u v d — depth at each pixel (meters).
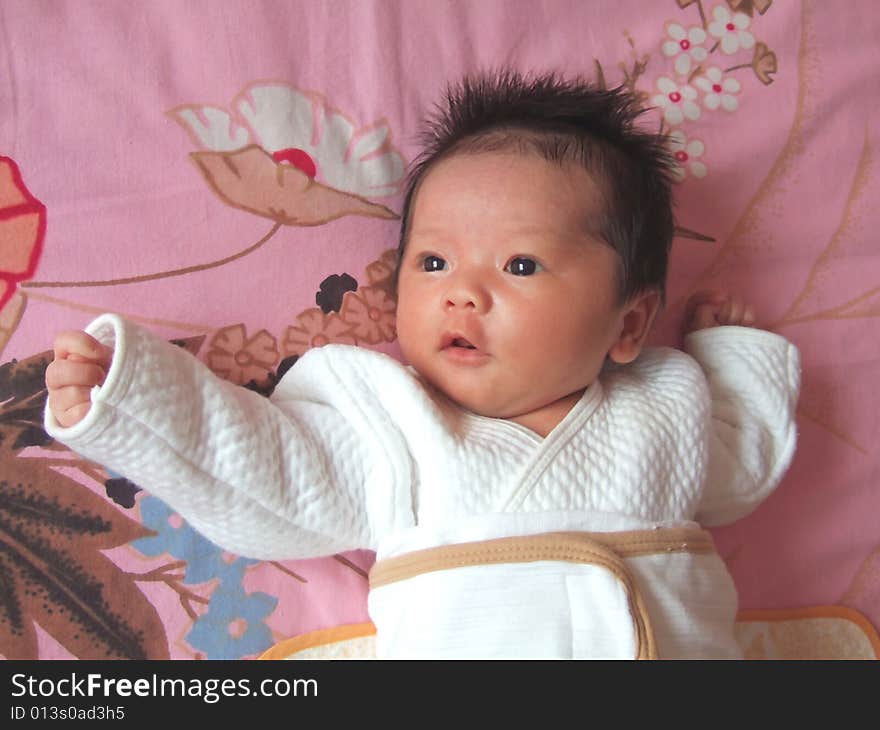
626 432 0.84
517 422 0.85
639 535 0.78
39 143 0.89
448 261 0.82
